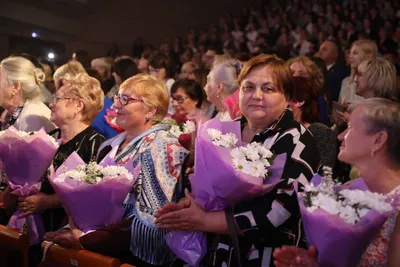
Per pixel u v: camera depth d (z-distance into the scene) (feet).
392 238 5.60
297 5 42.65
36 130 10.55
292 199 6.37
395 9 37.37
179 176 7.84
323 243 5.41
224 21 45.57
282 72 6.79
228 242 6.78
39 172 9.04
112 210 7.62
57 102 9.45
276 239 6.61
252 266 6.58
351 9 39.06
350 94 14.98
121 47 47.80
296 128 6.70
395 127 5.83
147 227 7.68
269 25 43.11
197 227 6.63
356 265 5.76
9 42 32.65
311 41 31.78
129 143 8.30
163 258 7.83
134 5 48.26
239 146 6.73
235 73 9.88
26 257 8.28
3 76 10.61
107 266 7.05
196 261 6.86
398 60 22.94
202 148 6.51
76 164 8.34
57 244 7.82
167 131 8.49
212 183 6.41
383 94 11.34
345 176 10.55
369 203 5.39
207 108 13.08
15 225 9.30
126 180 7.48
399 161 5.90
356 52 14.74
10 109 10.88
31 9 39.01
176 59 38.58
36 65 15.76
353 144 6.03
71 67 14.26
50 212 9.52
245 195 6.38
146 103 8.37
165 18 49.75
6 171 9.07
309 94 9.28
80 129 9.59
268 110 6.75
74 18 44.86
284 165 6.43
